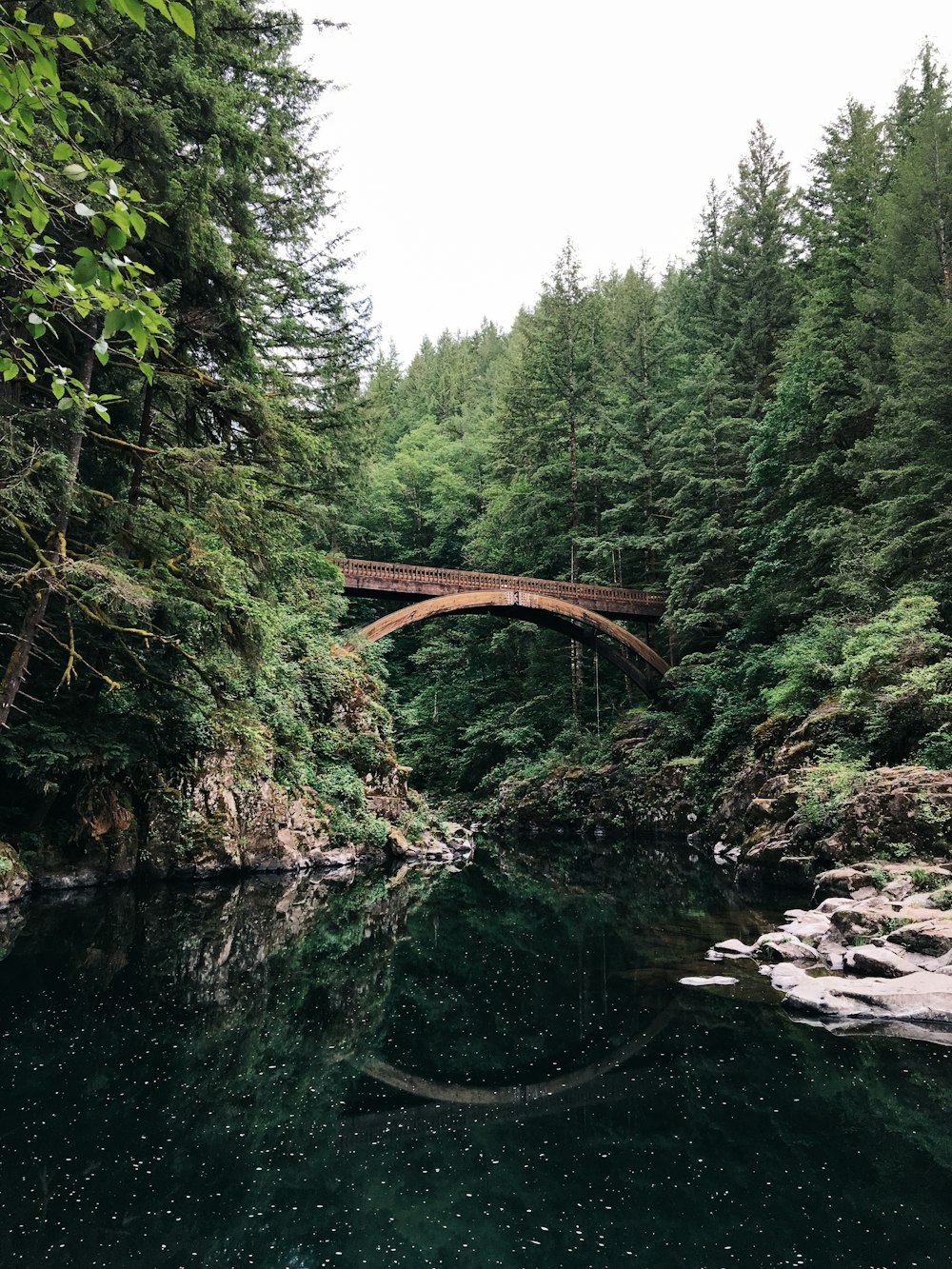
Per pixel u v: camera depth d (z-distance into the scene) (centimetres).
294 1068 564
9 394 985
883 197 2292
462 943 991
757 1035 620
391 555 4678
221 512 1007
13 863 1139
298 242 1673
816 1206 372
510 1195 388
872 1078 528
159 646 1231
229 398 1091
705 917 1135
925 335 1664
